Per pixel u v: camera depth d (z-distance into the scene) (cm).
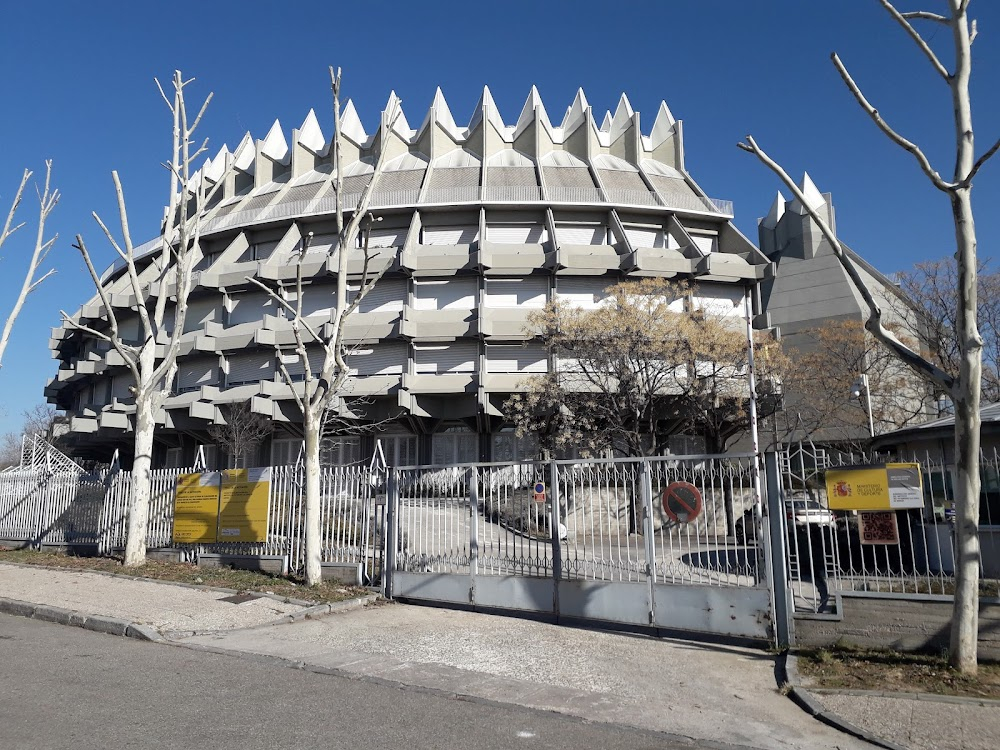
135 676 791
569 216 4281
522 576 1184
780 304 4778
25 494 2147
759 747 632
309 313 4066
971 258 807
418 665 882
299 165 4962
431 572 1284
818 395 3478
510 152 4919
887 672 815
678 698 766
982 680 773
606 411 2936
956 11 830
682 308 3556
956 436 823
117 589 1341
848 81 845
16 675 778
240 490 1597
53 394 5578
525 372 3803
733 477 1033
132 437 4341
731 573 1003
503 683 810
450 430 4009
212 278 4112
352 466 1497
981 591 896
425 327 3809
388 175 4641
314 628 1089
